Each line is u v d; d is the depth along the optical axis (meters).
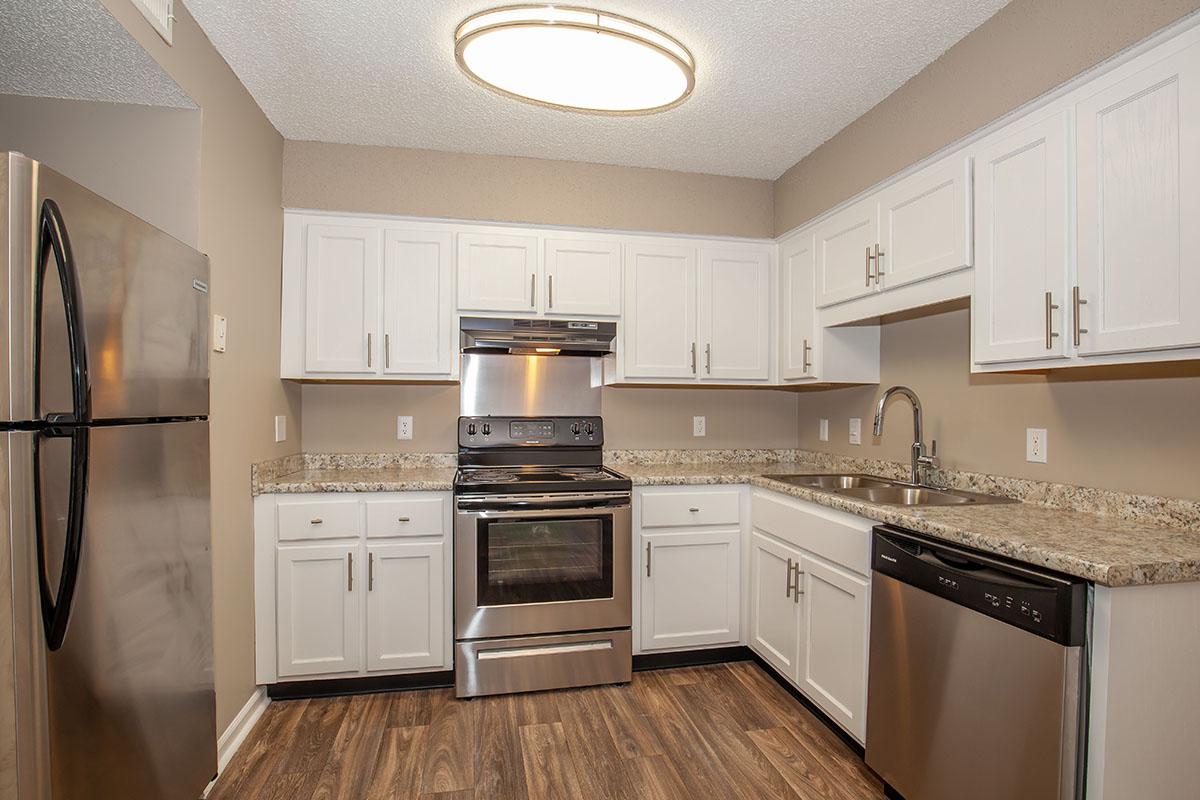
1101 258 1.45
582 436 3.13
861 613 1.92
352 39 1.95
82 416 1.14
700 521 2.69
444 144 2.76
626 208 3.00
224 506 2.02
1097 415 1.74
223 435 2.02
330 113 2.46
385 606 2.42
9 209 1.02
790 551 2.37
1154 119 1.34
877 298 2.32
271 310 2.51
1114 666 1.23
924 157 2.06
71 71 1.63
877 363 2.74
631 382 3.01
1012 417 2.03
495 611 2.43
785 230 3.05
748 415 3.39
